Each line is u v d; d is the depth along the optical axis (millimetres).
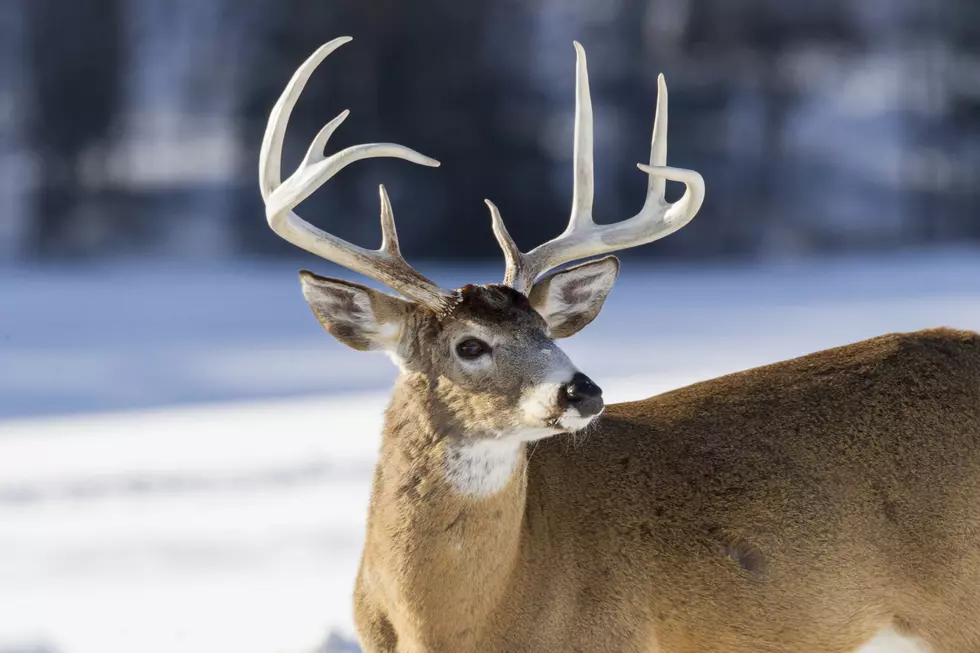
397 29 198750
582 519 25531
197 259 187250
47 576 36312
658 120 26906
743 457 26312
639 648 25375
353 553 38219
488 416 23781
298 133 197000
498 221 26250
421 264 170000
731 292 124938
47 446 55625
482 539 24062
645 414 27203
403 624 24500
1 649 30203
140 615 32844
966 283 132375
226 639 30828
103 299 122125
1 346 90062
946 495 26000
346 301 24797
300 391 71062
